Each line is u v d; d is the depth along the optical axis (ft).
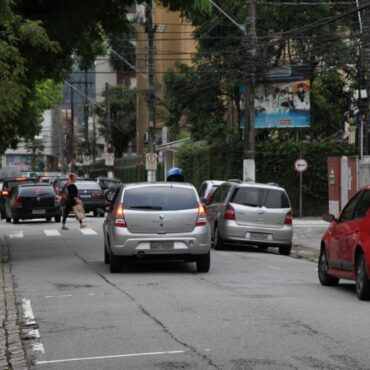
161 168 343.46
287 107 205.16
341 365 41.24
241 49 180.55
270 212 119.55
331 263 74.59
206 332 51.08
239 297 67.46
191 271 89.56
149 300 65.92
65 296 69.87
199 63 219.00
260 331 51.16
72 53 126.72
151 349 46.14
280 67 193.06
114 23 121.19
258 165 213.46
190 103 222.89
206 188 149.38
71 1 110.93
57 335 51.52
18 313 61.57
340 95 219.61
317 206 214.90
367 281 64.54
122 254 84.38
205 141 250.78
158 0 117.70
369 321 54.90
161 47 410.72
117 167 420.36
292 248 132.67
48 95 300.61
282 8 203.92
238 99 219.20
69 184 163.73
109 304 64.08
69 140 630.74
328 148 213.46
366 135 165.27
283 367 40.93
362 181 152.87
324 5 202.69
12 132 204.13
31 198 187.01
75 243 129.80
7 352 47.39
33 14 109.40
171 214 84.64
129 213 84.43
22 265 98.17
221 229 120.47
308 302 64.49
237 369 40.68
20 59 91.04
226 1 209.05
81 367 42.14
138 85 471.21
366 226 65.92
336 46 190.90
